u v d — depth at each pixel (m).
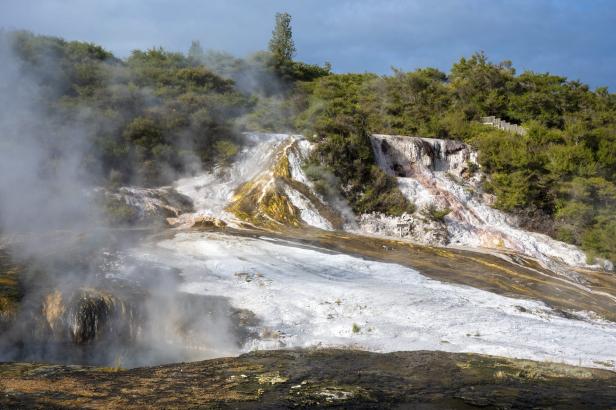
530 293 15.48
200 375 8.62
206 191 21.75
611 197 24.72
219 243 16.61
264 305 12.17
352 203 22.47
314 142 23.62
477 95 38.19
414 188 23.94
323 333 11.05
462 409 7.48
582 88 42.78
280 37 53.97
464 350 10.20
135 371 8.76
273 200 20.97
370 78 44.75
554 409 7.55
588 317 13.59
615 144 28.30
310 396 7.79
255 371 8.85
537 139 28.33
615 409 7.59
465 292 14.34
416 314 12.01
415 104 35.41
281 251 16.53
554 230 24.61
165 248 15.73
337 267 15.62
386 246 19.12
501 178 25.56
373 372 8.91
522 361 9.64
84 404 7.15
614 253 22.41
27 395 7.34
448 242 21.56
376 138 25.52
